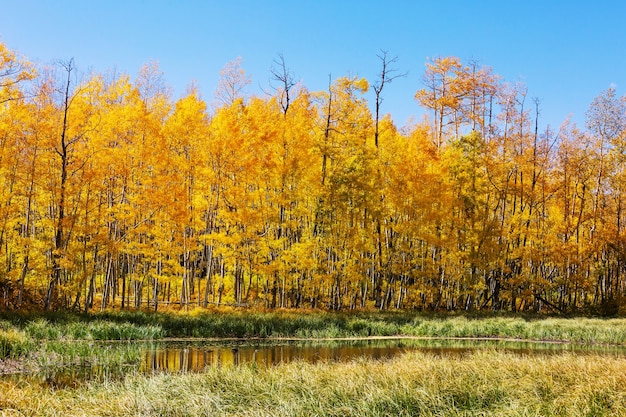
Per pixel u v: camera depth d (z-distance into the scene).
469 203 31.03
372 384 9.16
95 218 22.91
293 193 27.16
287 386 9.43
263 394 9.03
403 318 26.02
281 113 29.70
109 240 22.73
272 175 27.05
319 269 28.53
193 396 8.75
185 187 24.75
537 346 20.17
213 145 25.00
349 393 8.78
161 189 23.84
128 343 18.73
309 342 20.69
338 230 29.12
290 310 28.25
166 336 20.62
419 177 29.84
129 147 24.31
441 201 30.59
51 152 22.42
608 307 32.28
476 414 7.71
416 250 31.03
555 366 10.34
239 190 25.08
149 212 24.42
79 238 24.73
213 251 28.62
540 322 25.36
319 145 28.69
